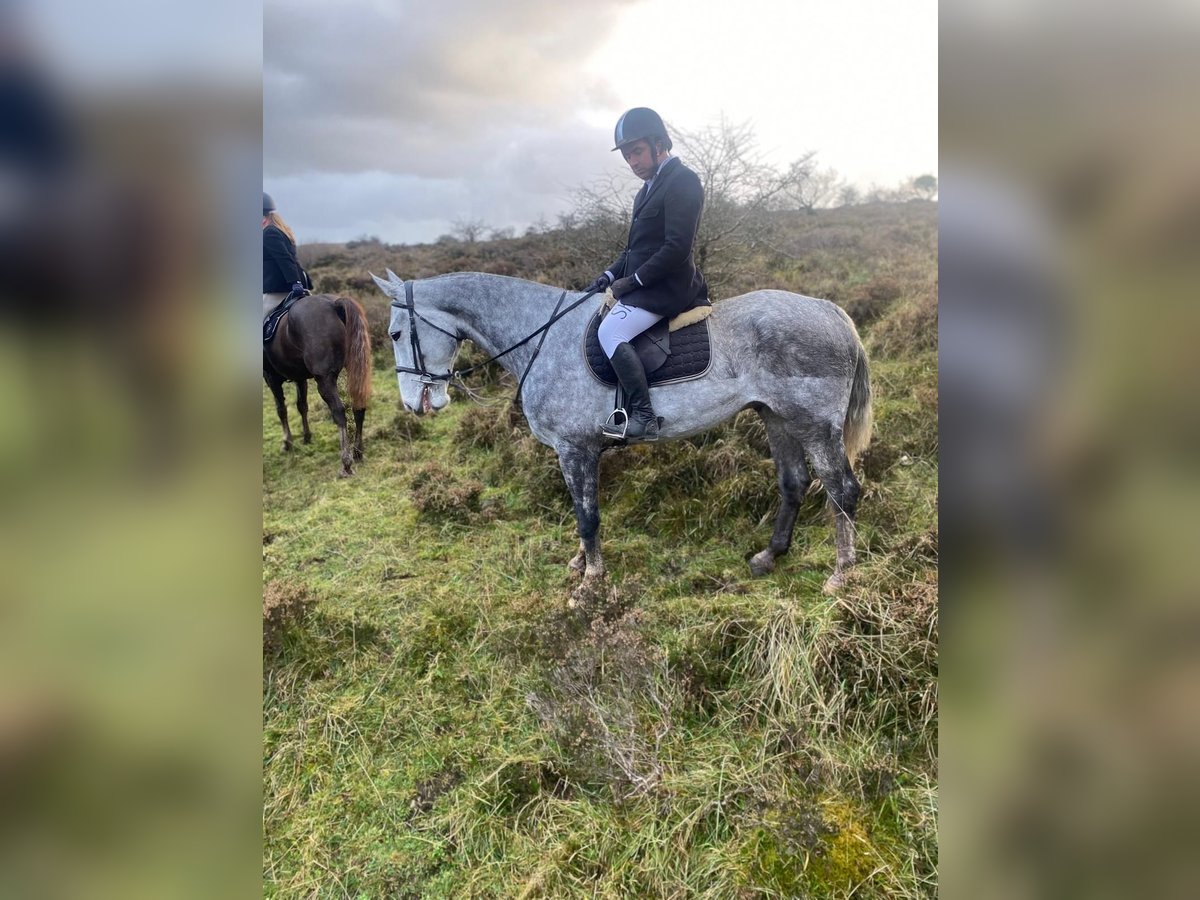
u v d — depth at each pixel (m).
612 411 2.93
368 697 2.66
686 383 2.84
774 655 2.45
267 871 2.00
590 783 2.17
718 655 2.60
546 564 3.52
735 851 1.88
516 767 2.24
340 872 1.98
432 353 3.27
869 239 9.20
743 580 3.16
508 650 2.79
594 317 2.95
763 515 3.62
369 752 2.40
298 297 4.93
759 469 3.86
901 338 5.29
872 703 2.29
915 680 2.30
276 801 2.23
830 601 2.72
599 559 3.25
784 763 2.15
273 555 3.76
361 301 8.89
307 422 5.57
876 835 1.90
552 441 3.15
